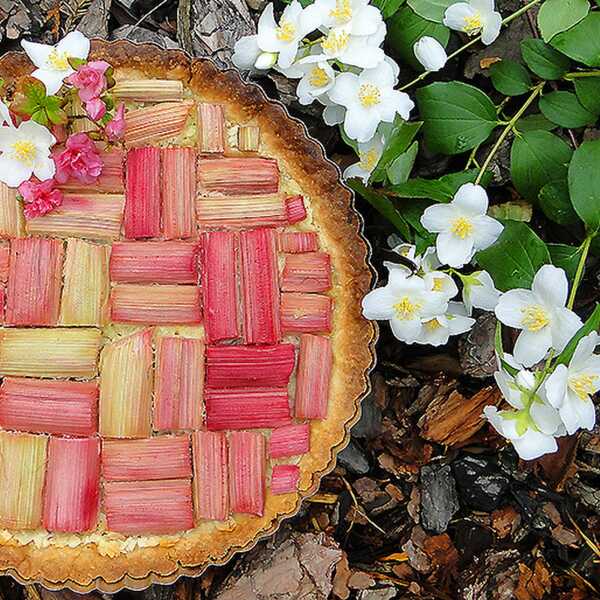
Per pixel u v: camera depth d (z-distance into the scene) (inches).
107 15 26.0
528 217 24.5
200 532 21.9
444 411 25.7
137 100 22.5
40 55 21.8
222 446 21.7
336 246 22.7
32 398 21.5
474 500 25.5
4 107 21.1
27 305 21.6
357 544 25.9
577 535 25.1
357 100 22.3
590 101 23.1
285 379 22.0
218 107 22.4
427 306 21.9
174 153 22.2
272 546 24.0
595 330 20.2
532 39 23.1
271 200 22.3
